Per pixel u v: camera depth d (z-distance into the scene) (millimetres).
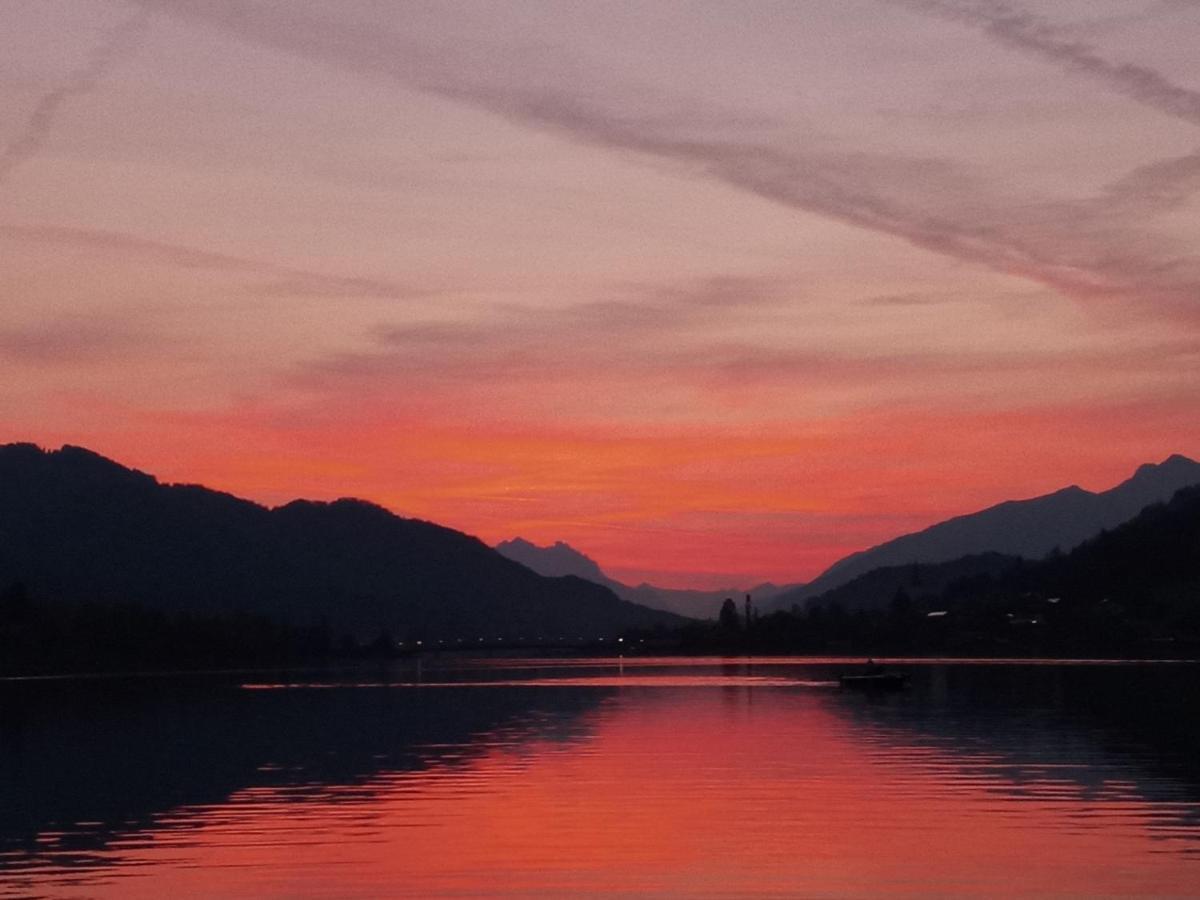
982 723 76875
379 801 44594
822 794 44562
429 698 123500
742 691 127312
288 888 30938
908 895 29734
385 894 30266
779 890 30297
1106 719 79812
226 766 57062
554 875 31969
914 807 41438
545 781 49375
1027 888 30250
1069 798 43219
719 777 49719
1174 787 45750
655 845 35406
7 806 44500
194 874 32594
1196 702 98625
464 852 34844
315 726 83500
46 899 30078
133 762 59594
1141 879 31000
